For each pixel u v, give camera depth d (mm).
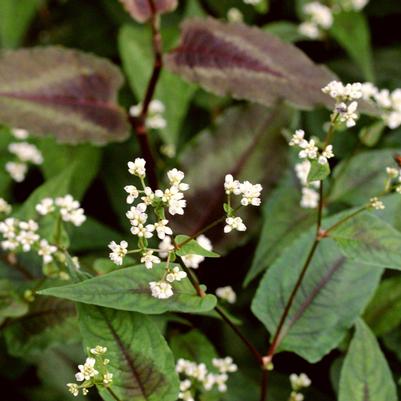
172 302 816
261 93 946
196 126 1128
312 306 882
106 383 795
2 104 945
